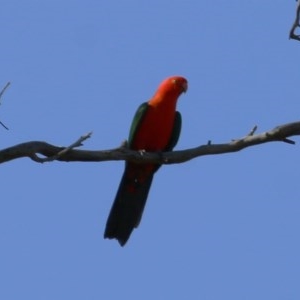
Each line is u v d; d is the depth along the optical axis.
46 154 10.05
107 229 13.07
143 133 13.72
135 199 13.10
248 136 10.72
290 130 10.44
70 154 10.12
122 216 13.08
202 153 11.03
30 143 9.80
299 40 9.56
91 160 10.47
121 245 13.04
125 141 11.34
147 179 12.94
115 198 13.09
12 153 9.64
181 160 11.48
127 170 12.81
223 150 10.87
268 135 10.50
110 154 10.70
